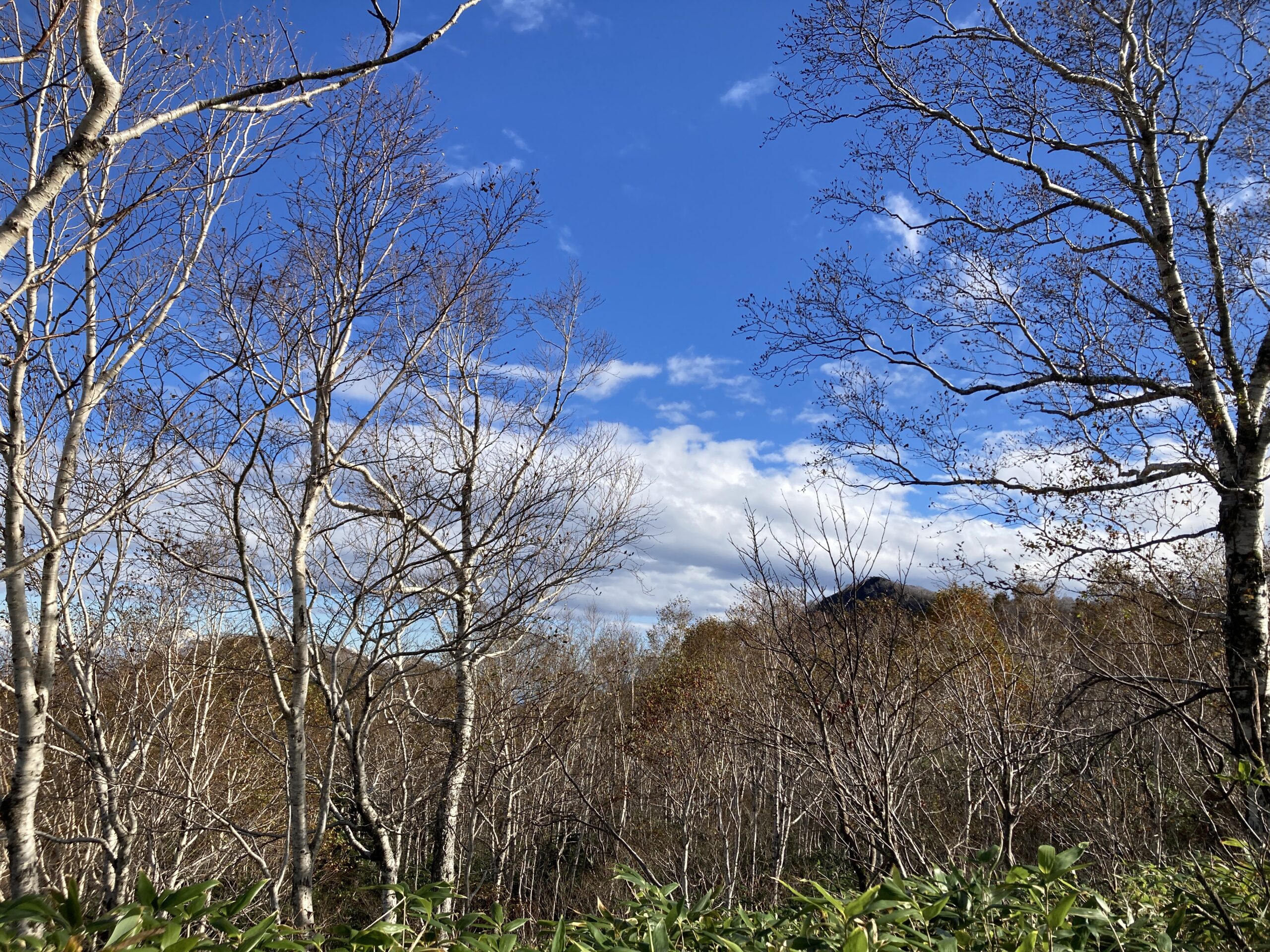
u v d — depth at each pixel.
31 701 5.87
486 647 7.73
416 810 10.04
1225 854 3.85
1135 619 6.93
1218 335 8.77
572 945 2.43
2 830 6.12
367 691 7.76
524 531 8.13
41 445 6.86
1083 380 9.01
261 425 6.40
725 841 9.81
